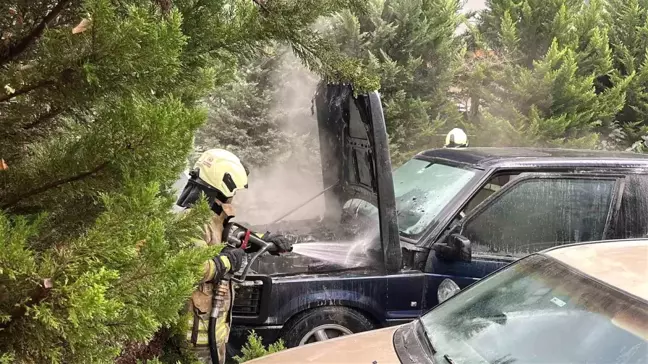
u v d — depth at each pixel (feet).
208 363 10.52
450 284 11.61
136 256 5.07
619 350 7.66
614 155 16.01
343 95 14.87
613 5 46.21
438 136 34.42
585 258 9.77
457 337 9.23
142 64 5.31
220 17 8.22
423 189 15.75
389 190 13.33
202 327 10.23
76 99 5.57
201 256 5.66
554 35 39.01
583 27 40.86
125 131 5.32
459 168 15.55
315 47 8.53
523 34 39.70
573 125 37.86
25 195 5.88
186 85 8.07
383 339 9.75
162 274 5.23
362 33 32.76
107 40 5.18
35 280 4.50
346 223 16.03
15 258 4.45
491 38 41.37
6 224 4.80
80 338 4.54
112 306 4.46
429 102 33.94
